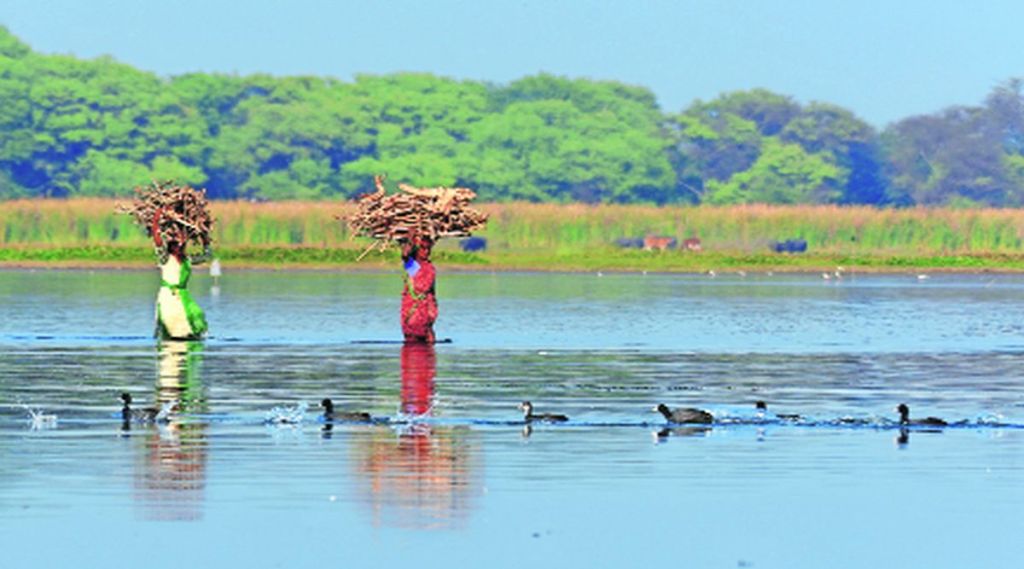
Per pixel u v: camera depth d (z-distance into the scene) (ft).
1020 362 231.91
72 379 201.87
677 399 188.34
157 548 119.55
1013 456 151.94
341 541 121.60
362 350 241.55
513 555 118.93
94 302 340.18
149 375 206.49
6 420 168.04
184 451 150.92
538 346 251.39
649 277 495.00
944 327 297.53
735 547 121.70
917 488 139.13
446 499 133.59
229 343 250.98
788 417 171.63
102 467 143.43
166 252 255.70
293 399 185.06
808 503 133.69
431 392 192.44
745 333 279.49
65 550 119.03
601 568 116.37
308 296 370.12
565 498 134.51
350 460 147.43
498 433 162.50
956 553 120.67
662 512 130.62
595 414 175.42
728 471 144.87
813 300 377.30
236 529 124.26
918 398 190.90
